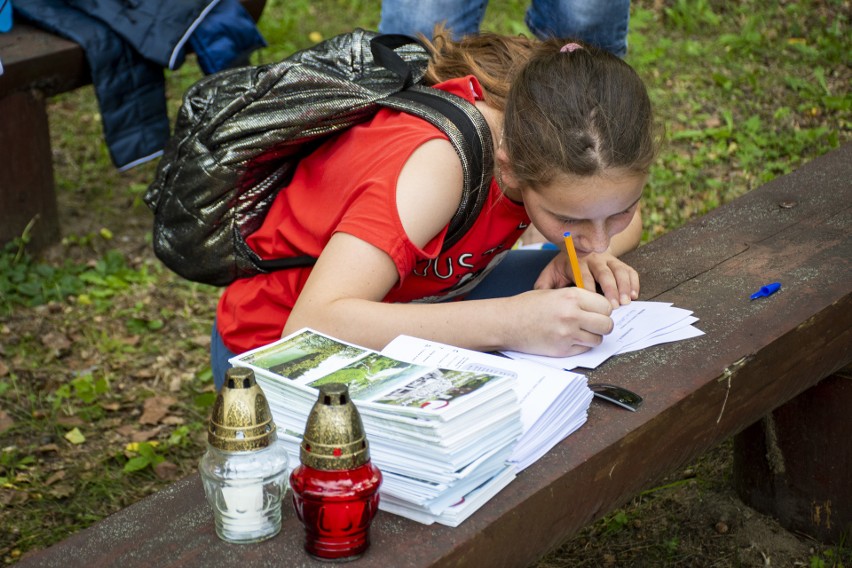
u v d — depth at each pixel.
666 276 2.25
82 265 4.21
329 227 2.04
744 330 1.97
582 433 1.66
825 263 2.24
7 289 3.97
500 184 2.04
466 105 2.01
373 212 1.91
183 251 2.33
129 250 4.39
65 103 5.57
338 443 1.33
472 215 2.05
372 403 1.43
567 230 1.92
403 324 1.88
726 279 2.21
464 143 1.96
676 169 4.64
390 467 1.45
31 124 4.10
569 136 1.78
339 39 2.27
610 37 3.29
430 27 3.08
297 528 1.46
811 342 2.05
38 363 3.61
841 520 2.53
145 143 4.13
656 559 2.57
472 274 2.27
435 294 2.28
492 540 1.46
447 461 1.39
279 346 1.69
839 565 2.49
